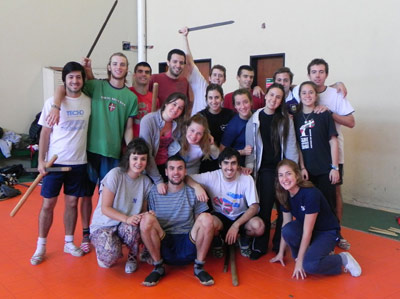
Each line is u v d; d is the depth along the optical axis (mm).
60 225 4027
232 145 3523
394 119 4652
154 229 2732
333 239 2926
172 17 7480
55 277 2842
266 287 2713
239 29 6285
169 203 2984
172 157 2902
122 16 8328
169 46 7637
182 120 3074
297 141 3424
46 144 3076
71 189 3145
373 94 4809
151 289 2666
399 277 2893
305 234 2848
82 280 2795
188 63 4270
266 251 3305
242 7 6199
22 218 4277
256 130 3303
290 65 5625
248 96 3352
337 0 5031
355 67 4934
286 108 3285
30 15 7180
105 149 3158
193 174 3236
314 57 5332
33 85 7340
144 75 3660
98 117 3141
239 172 3219
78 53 7828
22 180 6512
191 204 3021
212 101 3473
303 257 2854
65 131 3016
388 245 3588
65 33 7617
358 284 2768
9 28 6980
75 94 3020
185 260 2928
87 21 7867
